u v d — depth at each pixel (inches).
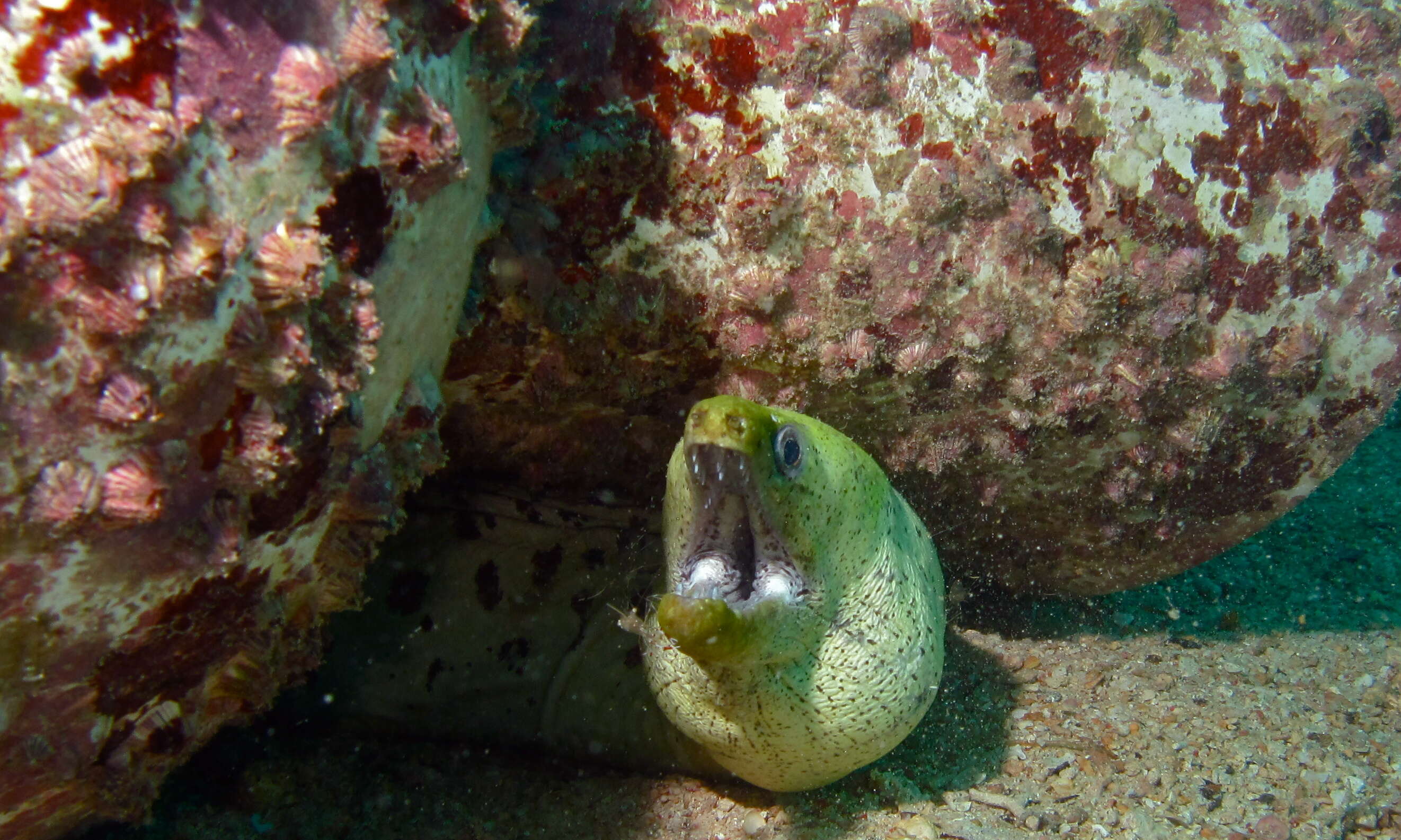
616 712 23.5
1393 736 22.3
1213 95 20.2
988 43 19.1
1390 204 20.9
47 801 14.4
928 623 20.5
